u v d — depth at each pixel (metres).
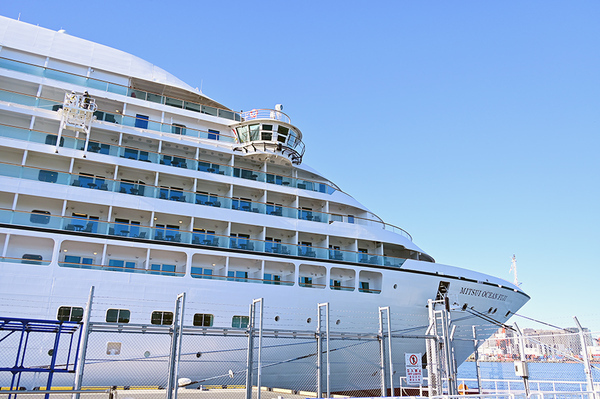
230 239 21.53
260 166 26.58
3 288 16.91
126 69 24.53
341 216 25.22
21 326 11.88
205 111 26.06
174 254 21.39
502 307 26.73
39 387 16.75
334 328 21.91
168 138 23.45
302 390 21.16
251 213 22.88
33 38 22.77
